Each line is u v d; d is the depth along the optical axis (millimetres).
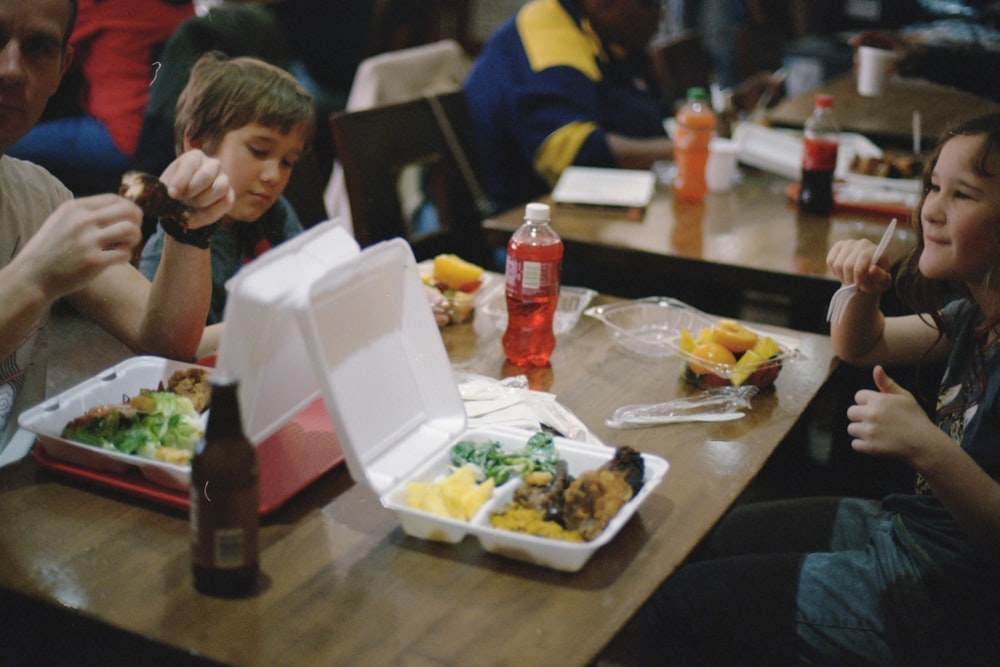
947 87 3746
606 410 1517
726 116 3160
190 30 2750
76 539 1162
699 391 1587
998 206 1402
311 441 1377
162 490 1229
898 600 1398
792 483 2465
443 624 1040
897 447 1313
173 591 1081
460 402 1342
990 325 1461
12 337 1187
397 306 1319
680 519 1234
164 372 1413
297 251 1181
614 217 2418
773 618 1441
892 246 2277
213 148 1764
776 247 2236
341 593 1086
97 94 2924
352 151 2350
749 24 4871
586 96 3027
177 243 1459
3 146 1406
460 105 2701
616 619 1053
